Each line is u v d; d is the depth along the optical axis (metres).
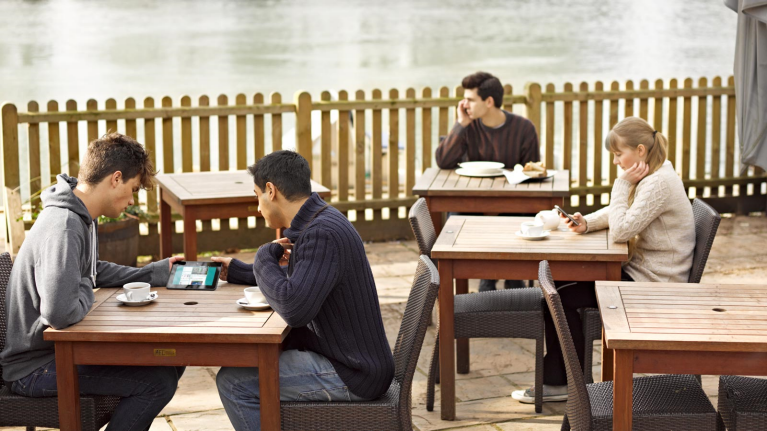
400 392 3.31
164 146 7.68
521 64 29.09
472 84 6.25
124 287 3.55
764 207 9.12
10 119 7.15
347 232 3.32
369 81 24.89
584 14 52.91
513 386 4.92
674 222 4.41
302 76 25.86
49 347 3.42
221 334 3.16
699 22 46.44
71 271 3.25
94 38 37.56
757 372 3.02
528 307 4.45
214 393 4.79
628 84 8.66
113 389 3.42
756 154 7.30
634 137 4.40
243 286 3.80
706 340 2.99
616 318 3.24
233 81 24.38
